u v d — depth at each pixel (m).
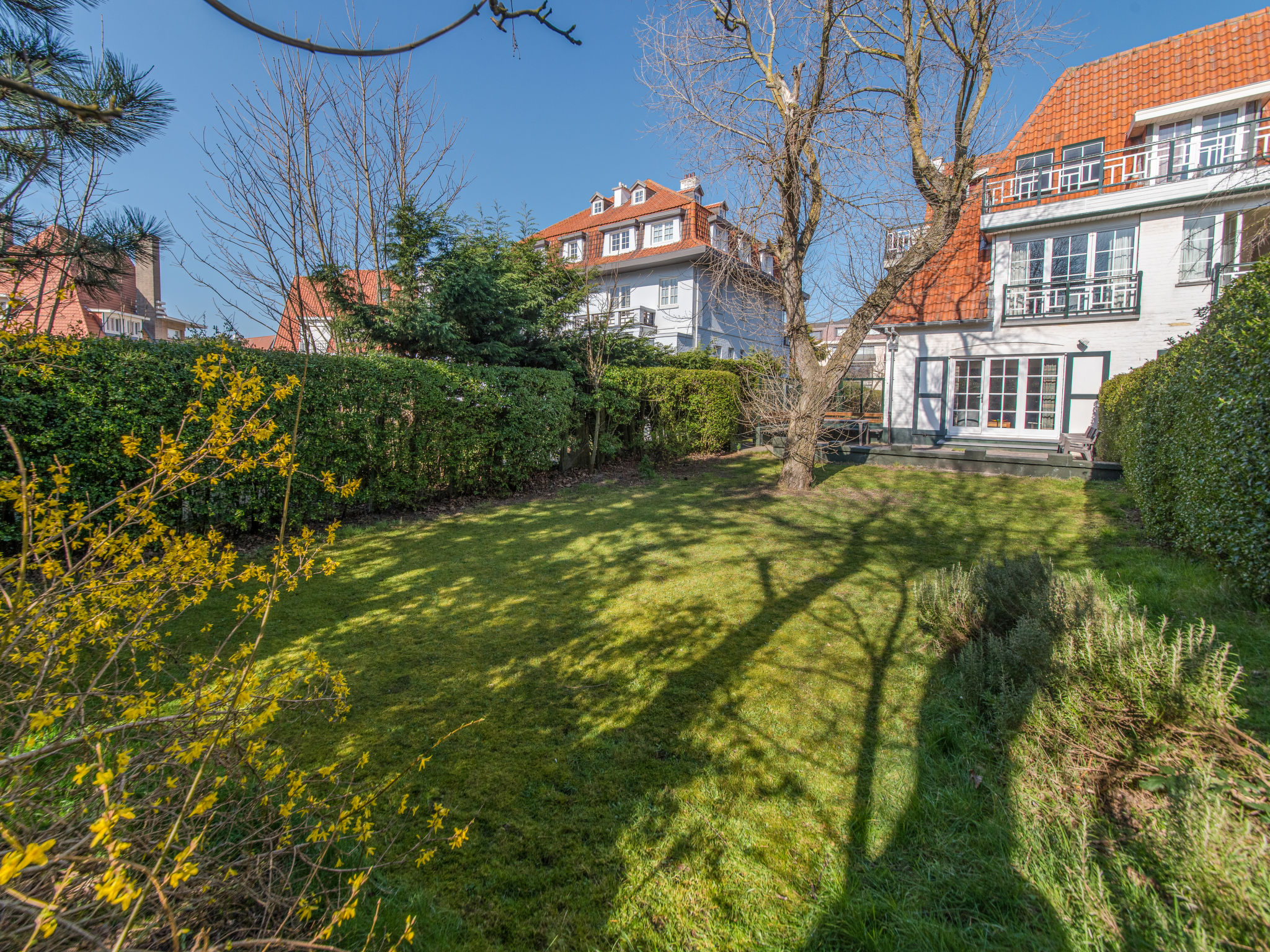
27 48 3.03
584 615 4.63
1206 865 1.81
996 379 15.47
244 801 1.98
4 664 1.78
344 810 1.83
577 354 12.70
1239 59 13.55
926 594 4.47
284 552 2.10
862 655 3.94
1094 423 13.66
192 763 1.64
